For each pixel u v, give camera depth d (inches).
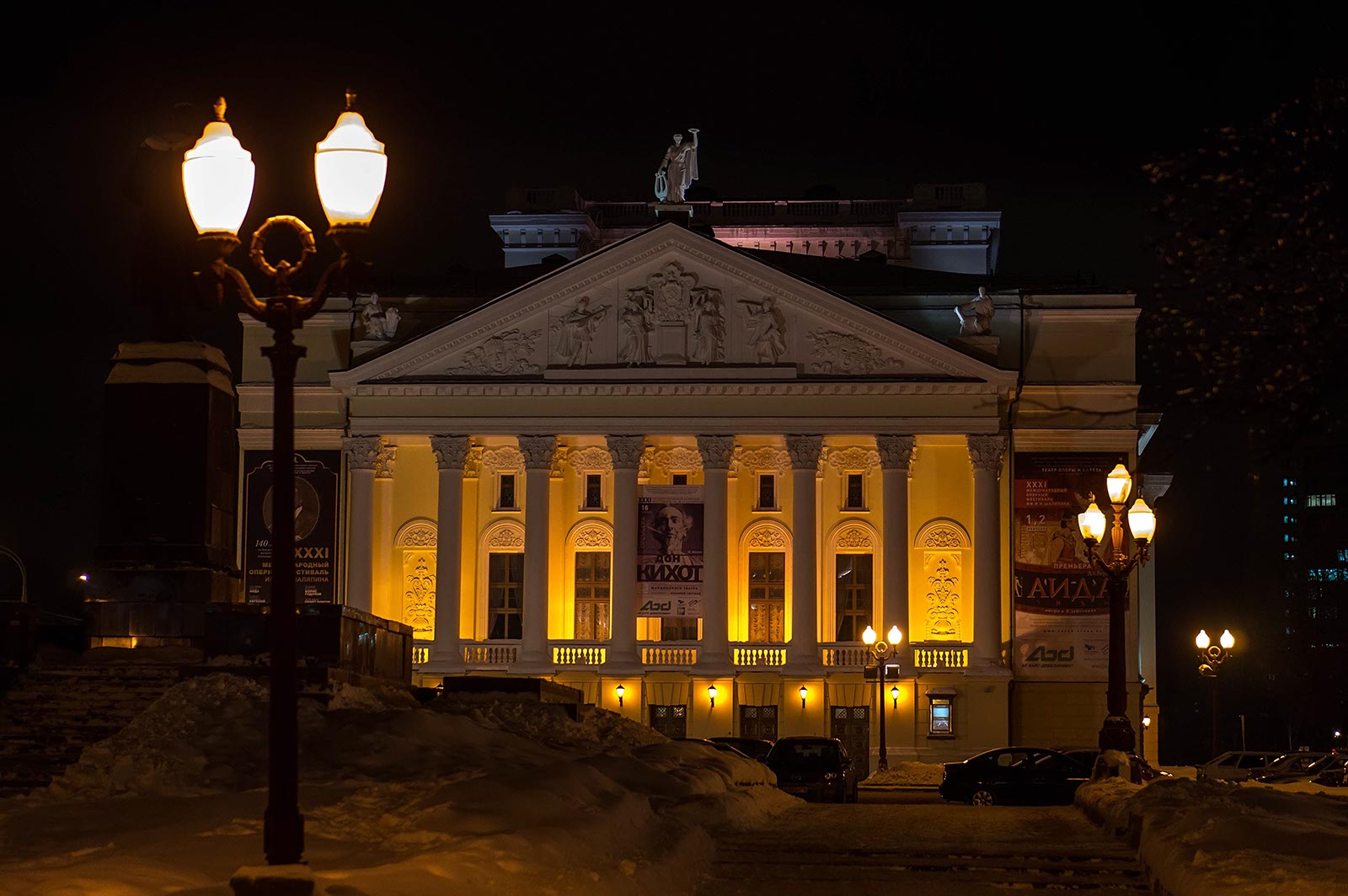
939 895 852.0
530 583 3002.0
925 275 3351.4
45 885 626.2
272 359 617.9
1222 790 1071.0
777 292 3009.4
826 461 3085.6
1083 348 3036.4
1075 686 2950.3
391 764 1121.4
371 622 1477.6
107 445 1470.2
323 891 576.7
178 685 1218.6
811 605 2979.8
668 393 3009.4
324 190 611.8
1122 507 1486.2
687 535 3019.2
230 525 1528.1
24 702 1286.9
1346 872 720.3
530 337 3038.9
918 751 2928.2
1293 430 798.5
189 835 815.7
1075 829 1205.1
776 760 1919.3
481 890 670.5
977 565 2960.1
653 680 2979.8
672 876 853.8
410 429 3034.0
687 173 3080.7
